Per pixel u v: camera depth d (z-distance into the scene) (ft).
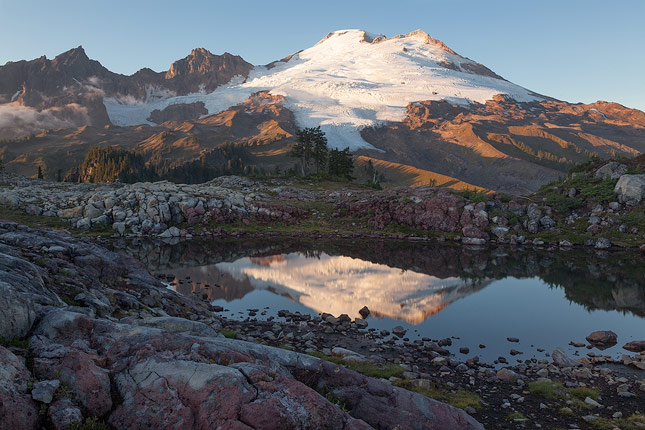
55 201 224.74
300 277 126.52
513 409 48.06
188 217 226.38
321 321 84.74
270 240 208.03
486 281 125.39
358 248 188.44
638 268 146.72
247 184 334.03
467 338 77.51
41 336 32.50
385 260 159.02
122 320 46.47
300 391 29.73
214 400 27.35
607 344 75.36
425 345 72.08
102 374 29.22
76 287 53.01
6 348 29.40
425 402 38.27
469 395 50.83
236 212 240.12
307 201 278.87
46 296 41.16
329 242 206.49
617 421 44.86
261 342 67.00
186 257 157.58
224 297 101.86
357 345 70.44
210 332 45.11
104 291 60.59
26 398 26.02
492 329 82.84
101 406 27.81
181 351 32.35
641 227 200.03
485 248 194.39
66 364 29.32
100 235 196.95
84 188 293.84
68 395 27.53
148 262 145.79
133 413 27.58
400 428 34.68
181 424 26.55
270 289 111.14
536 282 124.77
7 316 31.73
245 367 30.71
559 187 246.88
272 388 29.09
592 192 227.40
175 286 110.32
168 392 28.32
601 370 61.82
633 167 232.94
